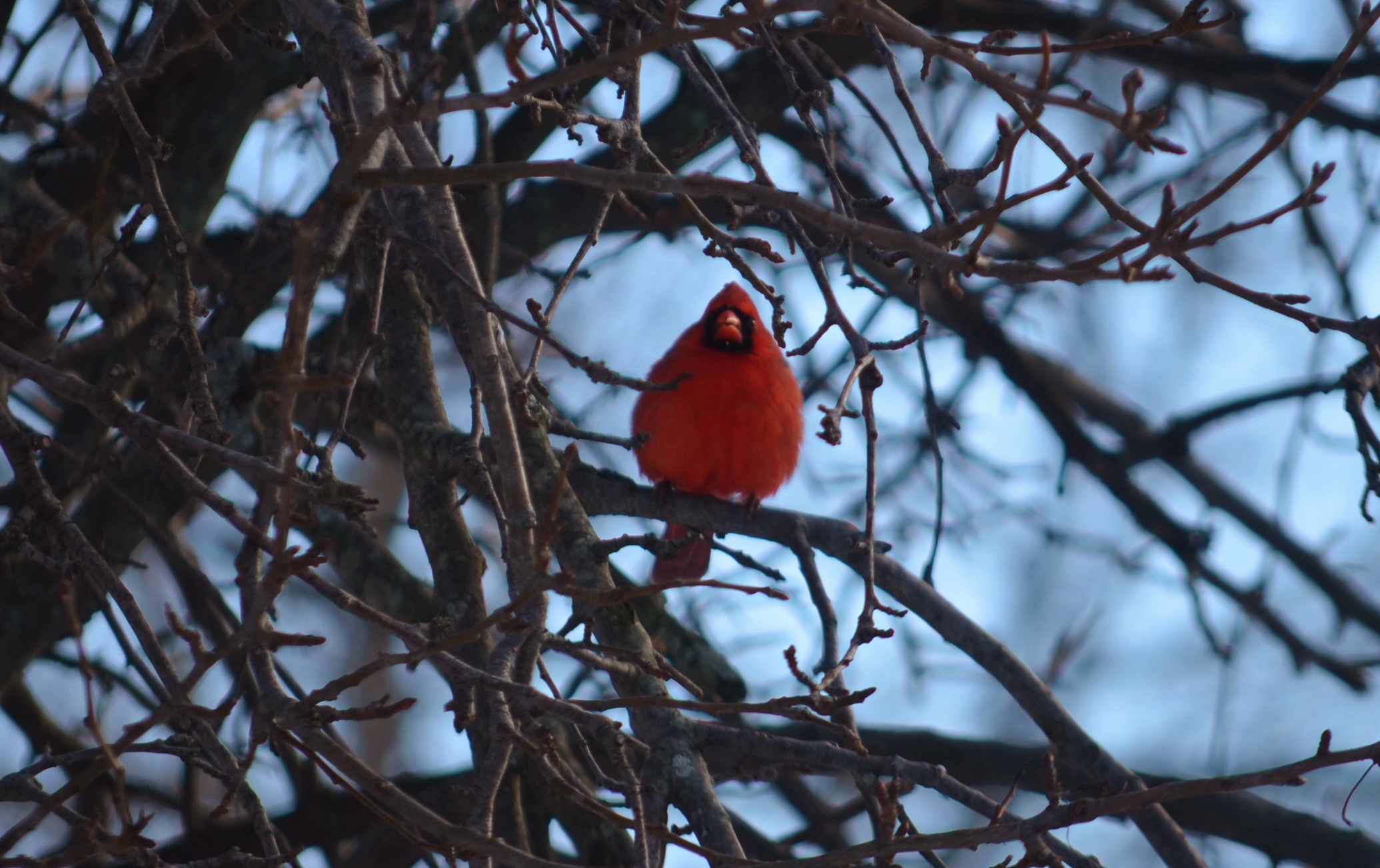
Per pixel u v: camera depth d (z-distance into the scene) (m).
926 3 14.36
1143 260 4.59
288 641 4.82
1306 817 12.21
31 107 10.67
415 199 7.96
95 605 10.87
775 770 8.25
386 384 9.59
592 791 10.76
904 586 9.48
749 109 13.37
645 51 4.71
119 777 5.01
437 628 5.82
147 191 7.17
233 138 12.03
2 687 10.69
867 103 8.57
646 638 8.29
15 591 10.70
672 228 14.52
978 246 4.64
